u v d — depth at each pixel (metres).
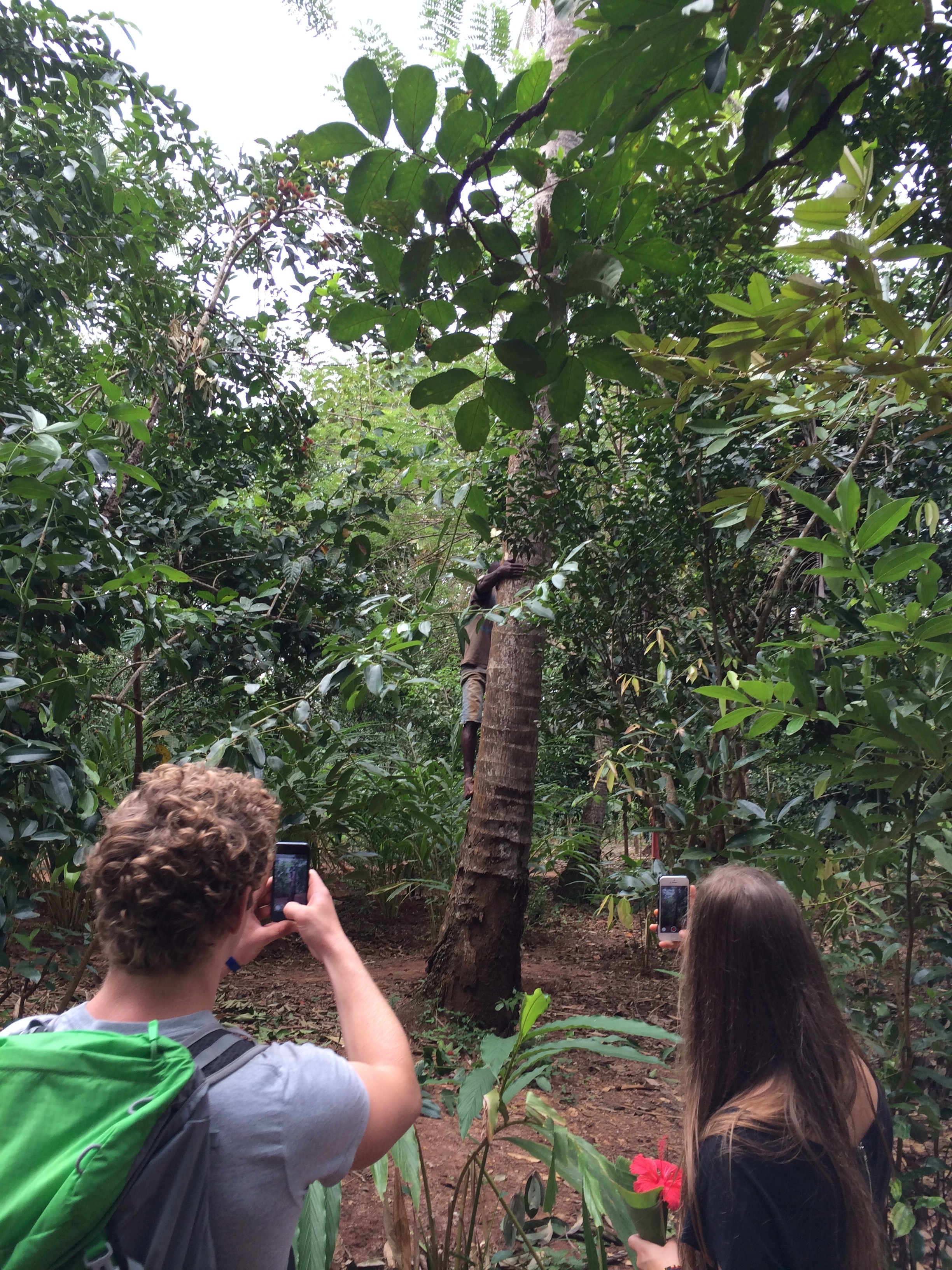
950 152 3.30
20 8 4.67
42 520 3.26
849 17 1.74
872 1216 1.18
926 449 4.02
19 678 2.96
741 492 3.07
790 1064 1.26
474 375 1.87
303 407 8.36
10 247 4.39
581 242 1.83
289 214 7.46
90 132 4.71
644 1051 4.65
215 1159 0.98
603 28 1.77
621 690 5.38
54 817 2.81
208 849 1.12
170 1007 1.12
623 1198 1.77
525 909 5.07
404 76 1.58
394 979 5.61
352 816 6.35
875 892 2.76
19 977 3.22
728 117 3.15
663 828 4.89
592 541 4.80
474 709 5.90
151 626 3.65
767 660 2.86
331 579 6.17
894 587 3.99
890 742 2.16
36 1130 0.94
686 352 2.48
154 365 5.83
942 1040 2.19
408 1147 1.89
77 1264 0.89
